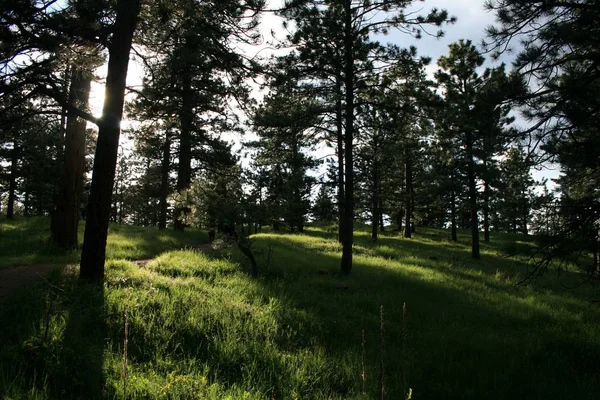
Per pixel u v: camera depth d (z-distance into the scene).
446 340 8.17
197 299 8.23
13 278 9.38
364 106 15.18
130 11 9.34
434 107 13.77
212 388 5.07
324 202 14.84
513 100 7.55
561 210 7.55
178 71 10.81
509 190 21.78
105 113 9.20
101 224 8.96
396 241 32.22
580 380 6.94
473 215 26.02
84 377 5.02
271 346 6.74
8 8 7.53
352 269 15.37
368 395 5.49
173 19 9.88
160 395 4.80
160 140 21.58
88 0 8.32
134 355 5.82
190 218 12.45
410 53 13.55
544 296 14.25
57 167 27.25
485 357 7.46
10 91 8.75
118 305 7.18
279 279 12.17
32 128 24.17
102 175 9.05
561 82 7.05
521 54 7.38
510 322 10.28
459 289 13.51
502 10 7.70
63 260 12.29
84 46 9.95
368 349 7.40
